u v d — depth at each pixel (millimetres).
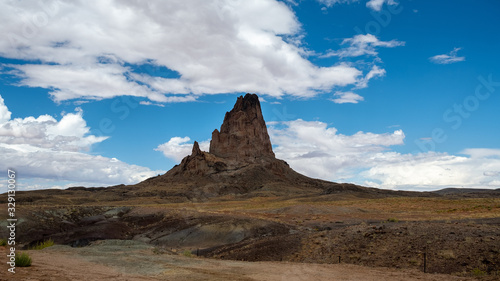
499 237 23969
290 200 159500
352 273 19578
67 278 13695
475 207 79125
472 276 19219
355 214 76500
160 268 18766
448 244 24328
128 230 62750
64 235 56344
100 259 21250
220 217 62656
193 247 48000
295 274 18578
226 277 16812
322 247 28969
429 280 17766
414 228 29312
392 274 19391
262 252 30656
